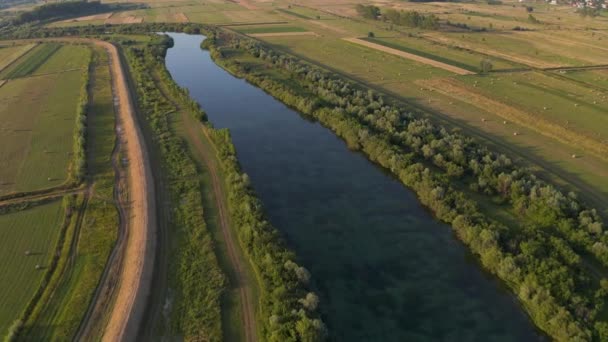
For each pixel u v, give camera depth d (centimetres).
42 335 4653
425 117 10356
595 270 5581
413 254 6284
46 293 5188
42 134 9431
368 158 8994
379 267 6047
